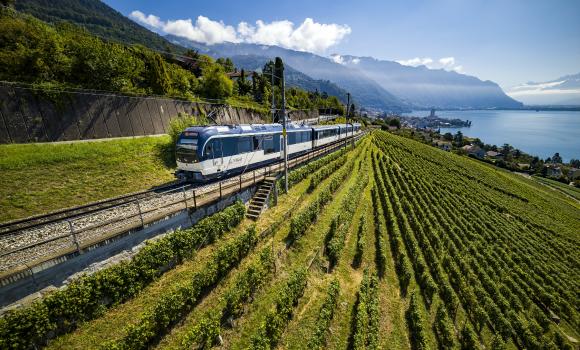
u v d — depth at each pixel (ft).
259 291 47.01
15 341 28.32
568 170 434.71
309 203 79.97
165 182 71.15
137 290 38.65
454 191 153.79
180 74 146.41
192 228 47.78
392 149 235.20
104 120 90.38
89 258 36.17
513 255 90.02
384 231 82.58
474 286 66.39
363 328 44.83
